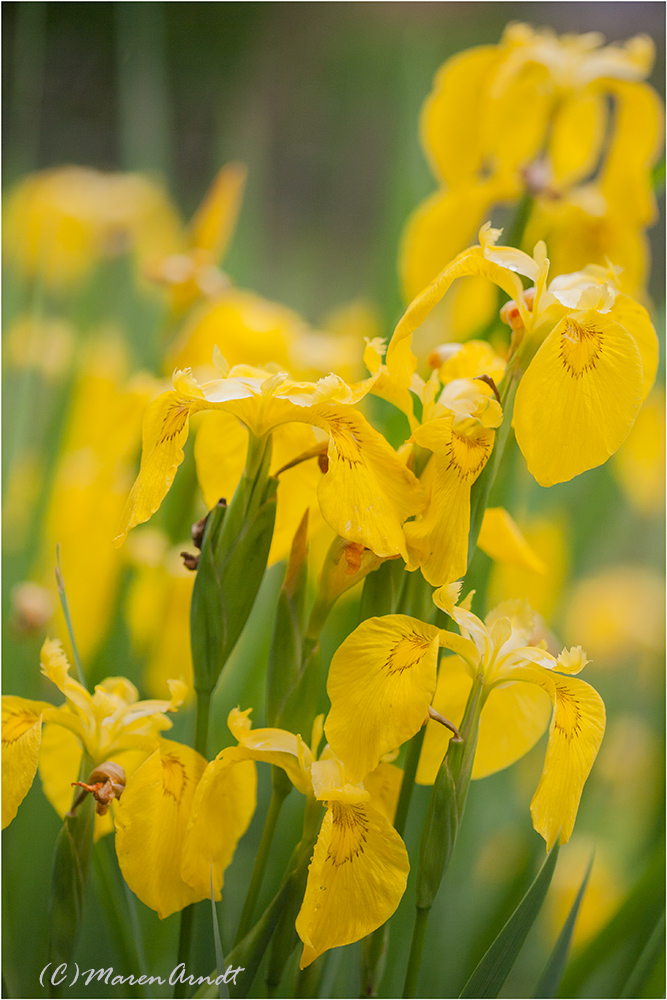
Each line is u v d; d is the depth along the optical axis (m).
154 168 1.73
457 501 0.81
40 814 1.03
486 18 3.36
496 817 1.25
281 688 0.83
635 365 0.81
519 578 1.27
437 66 1.64
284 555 0.88
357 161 3.86
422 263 1.14
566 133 1.26
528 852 0.98
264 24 4.11
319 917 0.80
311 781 0.81
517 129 1.10
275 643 0.83
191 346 1.15
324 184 3.83
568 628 1.66
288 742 0.82
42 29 1.69
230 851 0.84
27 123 1.78
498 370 0.85
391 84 3.60
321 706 1.01
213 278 1.18
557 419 0.81
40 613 1.09
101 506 1.09
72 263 1.79
